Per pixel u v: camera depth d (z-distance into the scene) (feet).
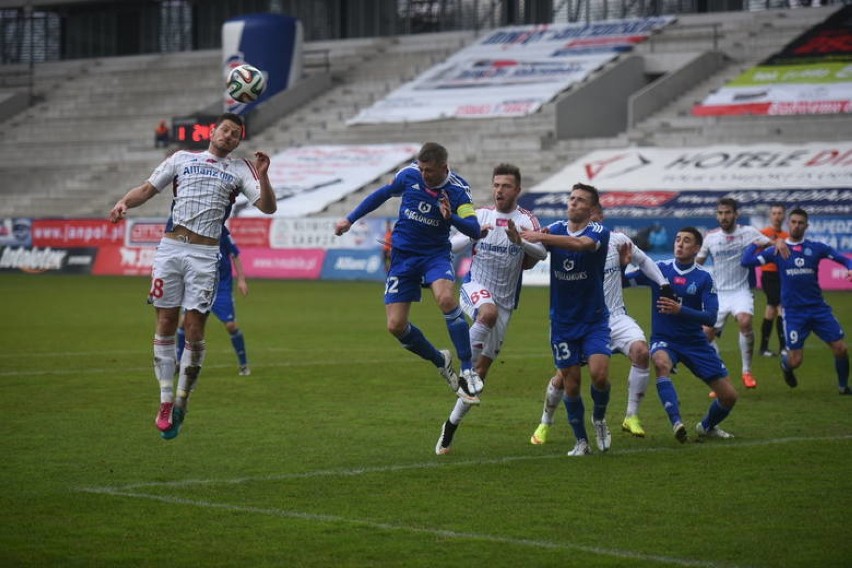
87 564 59.93
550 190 363.35
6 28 591.78
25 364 152.87
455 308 88.94
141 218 391.65
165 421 87.35
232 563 60.18
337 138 449.89
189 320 87.66
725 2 455.63
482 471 83.87
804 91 382.42
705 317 95.30
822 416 111.55
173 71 531.91
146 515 70.03
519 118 422.00
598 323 89.45
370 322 221.05
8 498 74.33
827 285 294.25
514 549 62.75
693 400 123.54
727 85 400.26
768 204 320.70
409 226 91.15
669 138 385.91
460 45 491.31
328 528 67.15
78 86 543.80
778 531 66.59
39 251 410.72
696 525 67.97
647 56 433.07
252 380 138.82
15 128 522.47
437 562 60.34
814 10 433.07
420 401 121.39
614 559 60.85
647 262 96.73
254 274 376.27
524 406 118.11
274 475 82.07
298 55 481.46
